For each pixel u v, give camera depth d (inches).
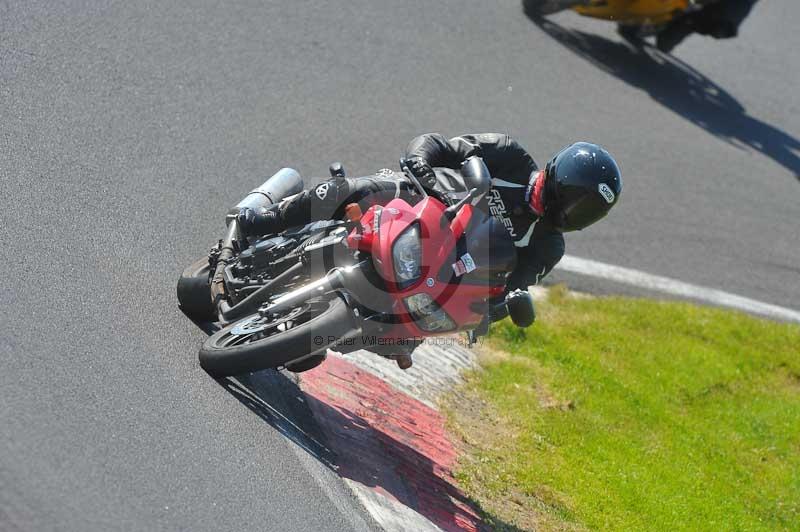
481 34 1927.9
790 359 1459.2
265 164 1191.6
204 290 804.6
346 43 1638.8
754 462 1184.2
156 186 1021.8
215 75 1343.5
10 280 727.1
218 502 601.0
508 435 1016.2
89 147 1028.5
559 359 1222.3
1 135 962.1
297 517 632.4
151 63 1284.4
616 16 2092.8
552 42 2050.9
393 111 1502.2
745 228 1753.2
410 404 956.0
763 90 2294.5
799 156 2063.2
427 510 777.6
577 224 776.3
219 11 1520.7
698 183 1812.3
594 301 1402.6
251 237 841.5
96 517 538.0
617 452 1072.2
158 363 713.6
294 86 1427.2
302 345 682.8
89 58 1214.9
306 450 729.6
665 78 2149.4
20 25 1205.1
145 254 882.1
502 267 722.2
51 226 844.6
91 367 666.8
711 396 1295.5
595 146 787.4
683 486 1059.3
